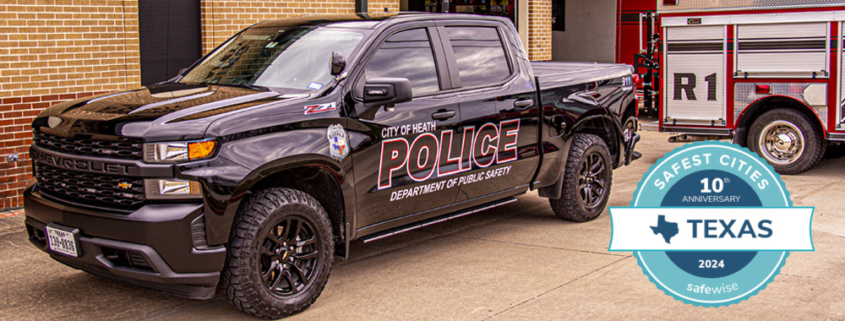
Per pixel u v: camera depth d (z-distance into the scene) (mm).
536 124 6305
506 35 6262
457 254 6070
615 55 15477
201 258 4191
